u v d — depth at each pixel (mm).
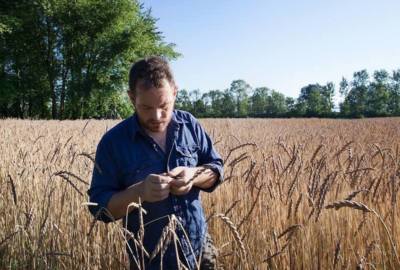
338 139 15117
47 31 48719
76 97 48938
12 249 4309
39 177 5523
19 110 52062
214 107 124875
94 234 4031
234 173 5859
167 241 2309
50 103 52438
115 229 3861
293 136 16266
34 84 49344
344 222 3951
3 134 12031
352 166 5766
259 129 23078
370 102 118500
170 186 2621
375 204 4277
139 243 2693
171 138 2893
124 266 3162
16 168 6168
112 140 2863
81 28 48969
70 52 49531
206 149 3066
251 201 4348
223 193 5004
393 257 3545
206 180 2873
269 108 131125
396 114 110250
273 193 4453
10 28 44531
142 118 2691
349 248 3783
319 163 4328
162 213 2840
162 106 2613
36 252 3781
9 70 49375
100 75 49656
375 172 5566
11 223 4742
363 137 16609
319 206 3133
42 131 13711
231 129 21969
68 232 4246
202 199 5016
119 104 53156
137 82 2580
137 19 52688
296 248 3740
